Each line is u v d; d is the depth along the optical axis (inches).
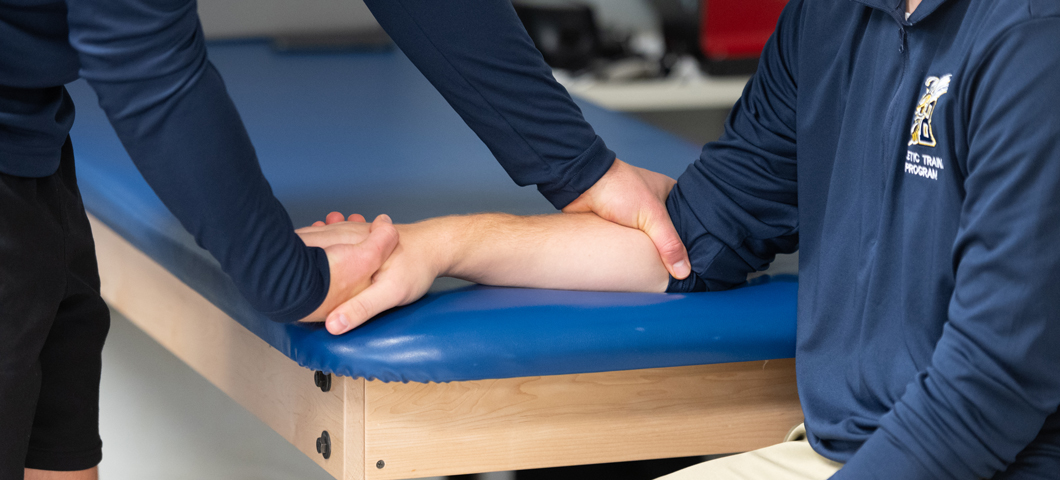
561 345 34.6
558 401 36.8
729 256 40.0
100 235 58.1
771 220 39.9
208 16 109.4
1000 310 25.1
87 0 25.2
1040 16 24.7
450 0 36.3
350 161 61.5
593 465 55.6
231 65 97.3
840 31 34.8
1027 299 24.7
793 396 39.9
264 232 29.7
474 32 36.9
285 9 111.5
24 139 31.3
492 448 36.5
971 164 26.3
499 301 36.9
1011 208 24.9
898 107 30.5
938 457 26.1
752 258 40.5
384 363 32.8
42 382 36.4
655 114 121.7
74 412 37.6
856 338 32.9
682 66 123.9
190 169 27.6
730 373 38.9
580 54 123.4
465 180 57.0
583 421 37.3
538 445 37.1
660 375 37.9
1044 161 24.4
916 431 26.4
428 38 37.1
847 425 31.7
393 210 50.4
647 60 125.0
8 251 31.1
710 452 39.4
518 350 34.1
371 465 35.5
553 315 35.7
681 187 41.9
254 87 86.7
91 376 38.0
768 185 39.3
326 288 32.4
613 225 40.4
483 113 39.2
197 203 28.3
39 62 30.2
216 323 43.8
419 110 78.3
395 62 100.7
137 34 25.5
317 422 36.8
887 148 31.2
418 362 33.0
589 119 71.2
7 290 31.2
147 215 47.8
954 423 25.9
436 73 38.4
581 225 40.2
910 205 30.0
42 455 37.2
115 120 27.2
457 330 34.0
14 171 31.2
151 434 67.2
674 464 56.2
